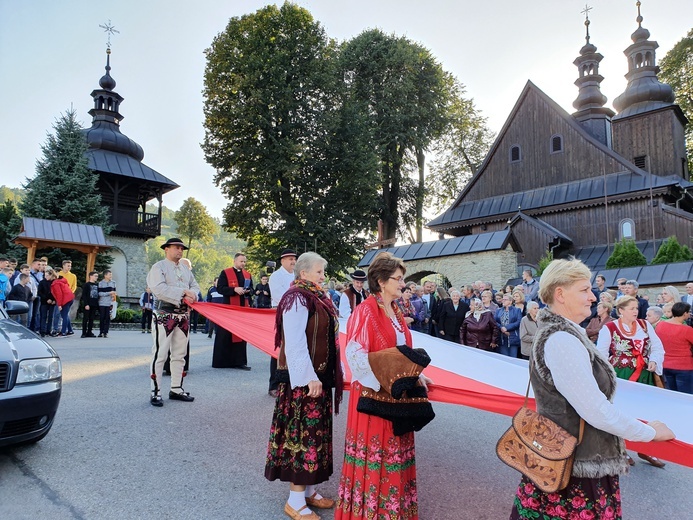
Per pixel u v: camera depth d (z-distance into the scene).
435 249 21.98
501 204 37.12
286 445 3.47
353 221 34.06
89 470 4.13
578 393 2.12
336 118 32.53
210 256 122.44
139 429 5.23
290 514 3.46
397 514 2.94
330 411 3.62
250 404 6.50
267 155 31.48
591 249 32.34
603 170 33.50
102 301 15.52
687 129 42.25
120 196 34.31
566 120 35.16
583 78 42.34
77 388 6.90
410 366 2.90
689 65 42.59
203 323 24.47
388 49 40.34
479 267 20.41
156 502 3.63
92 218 27.11
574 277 2.39
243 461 4.53
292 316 3.47
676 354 6.91
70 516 3.36
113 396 6.58
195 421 5.64
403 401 2.99
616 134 38.41
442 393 3.56
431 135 42.09
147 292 18.38
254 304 14.72
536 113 36.84
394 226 43.00
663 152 36.44
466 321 10.16
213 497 3.77
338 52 40.03
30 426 4.16
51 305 14.38
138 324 22.62
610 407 2.12
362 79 40.75
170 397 6.61
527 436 2.30
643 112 37.09
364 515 2.97
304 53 33.22
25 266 12.25
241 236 33.97
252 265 35.22
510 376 4.49
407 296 11.25
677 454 2.77
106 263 27.77
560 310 2.45
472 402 3.43
